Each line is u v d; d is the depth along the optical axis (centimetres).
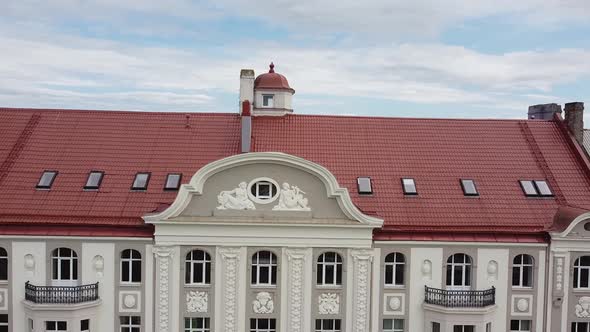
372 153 3425
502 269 3045
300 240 2975
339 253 3005
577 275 3067
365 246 2980
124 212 3000
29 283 2934
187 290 2980
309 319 3008
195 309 2988
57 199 3042
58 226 2947
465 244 3019
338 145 3469
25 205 2998
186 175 3219
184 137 3484
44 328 2888
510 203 3164
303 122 3653
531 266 3072
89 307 2920
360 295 3002
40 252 2950
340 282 3039
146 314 2997
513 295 3056
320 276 3039
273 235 2966
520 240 3023
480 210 3116
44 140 3397
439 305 2961
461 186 3244
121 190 3111
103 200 3052
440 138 3584
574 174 3356
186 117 3638
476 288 3044
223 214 2964
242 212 2967
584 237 2981
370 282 3025
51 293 2873
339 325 3050
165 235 2938
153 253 2972
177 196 2909
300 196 2977
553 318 3053
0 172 3156
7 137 3391
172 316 2973
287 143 3459
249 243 2969
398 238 3005
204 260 3006
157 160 3306
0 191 3055
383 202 3122
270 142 3459
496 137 3619
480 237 3023
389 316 3050
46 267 2953
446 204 3138
